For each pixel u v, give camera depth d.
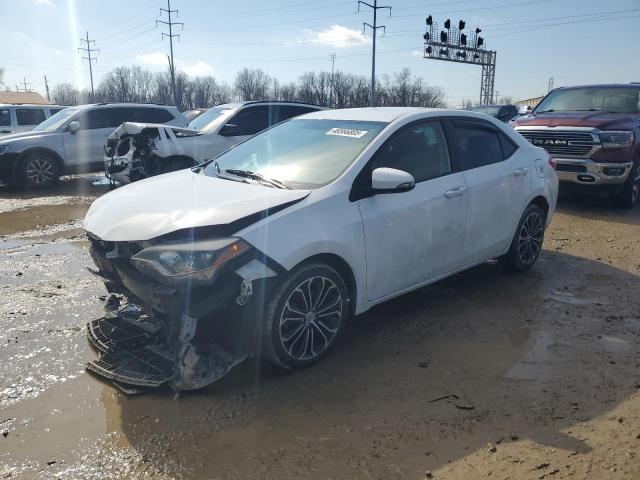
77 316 4.45
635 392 3.29
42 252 6.52
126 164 9.35
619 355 3.79
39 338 4.03
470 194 4.52
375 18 40.00
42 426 2.97
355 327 4.27
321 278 3.53
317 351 3.62
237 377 3.49
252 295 3.19
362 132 4.19
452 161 4.51
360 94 69.25
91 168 12.20
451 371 3.57
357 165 3.83
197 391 3.31
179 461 2.69
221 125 10.06
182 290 3.07
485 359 3.73
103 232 3.51
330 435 2.89
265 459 2.70
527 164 5.30
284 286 3.34
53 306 4.67
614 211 8.78
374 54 40.50
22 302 4.76
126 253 3.46
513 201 5.06
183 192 3.81
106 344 3.82
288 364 3.48
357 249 3.68
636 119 8.80
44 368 3.59
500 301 4.82
